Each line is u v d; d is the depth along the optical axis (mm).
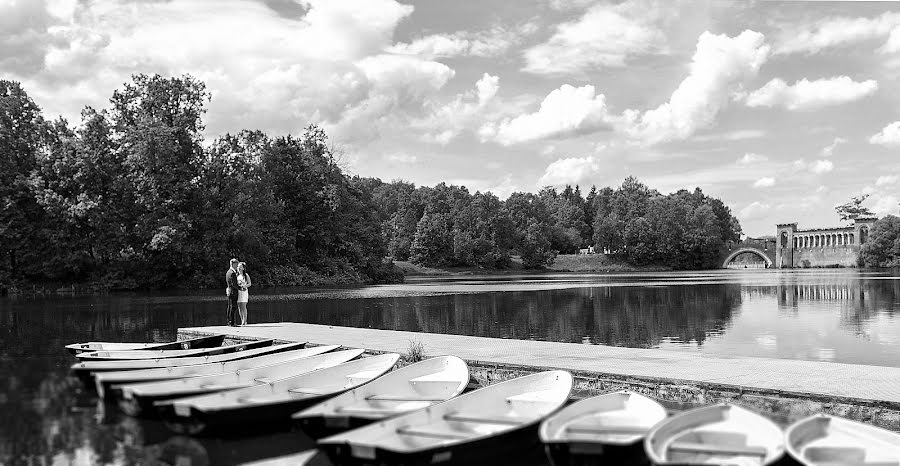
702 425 9445
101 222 59406
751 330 26469
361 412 11023
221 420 10789
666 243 147625
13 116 60156
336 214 83250
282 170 79750
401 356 16453
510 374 14828
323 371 13648
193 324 29938
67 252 58875
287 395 12656
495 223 134250
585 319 31641
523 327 28250
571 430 9750
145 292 59281
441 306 40750
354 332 22188
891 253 137125
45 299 49406
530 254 141625
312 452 10703
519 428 9578
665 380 12812
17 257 58594
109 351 17625
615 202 157625
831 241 161000
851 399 10953
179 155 64375
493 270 133625
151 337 25203
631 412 10469
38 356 20500
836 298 44344
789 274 104062
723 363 14711
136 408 12305
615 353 16500
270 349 18031
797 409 11438
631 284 69812
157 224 61000
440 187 141750
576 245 161750
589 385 13641
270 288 68250
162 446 10961
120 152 63062
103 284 60500
